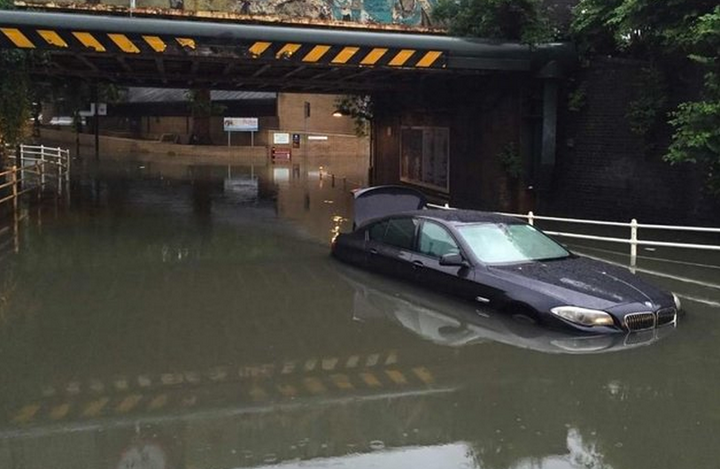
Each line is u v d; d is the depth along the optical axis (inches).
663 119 554.3
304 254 478.3
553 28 630.5
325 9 1023.0
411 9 995.9
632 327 283.7
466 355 264.1
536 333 286.7
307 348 275.4
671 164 516.4
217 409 216.7
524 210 661.9
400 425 203.9
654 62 556.1
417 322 309.4
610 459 181.8
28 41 508.7
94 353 269.6
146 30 525.7
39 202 770.2
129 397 225.9
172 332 297.4
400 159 904.9
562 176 647.8
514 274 310.2
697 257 467.2
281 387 234.8
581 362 255.1
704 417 208.5
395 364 256.2
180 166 1439.5
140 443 192.7
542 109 639.1
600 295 289.7
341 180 1127.0
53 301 348.8
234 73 761.0
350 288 374.9
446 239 350.0
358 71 684.7
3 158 757.9
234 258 465.4
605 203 609.0
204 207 753.6
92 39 518.9
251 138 1913.1
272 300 351.6
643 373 244.7
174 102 1919.3
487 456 184.1
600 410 213.8
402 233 385.4
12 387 234.5
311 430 200.8
